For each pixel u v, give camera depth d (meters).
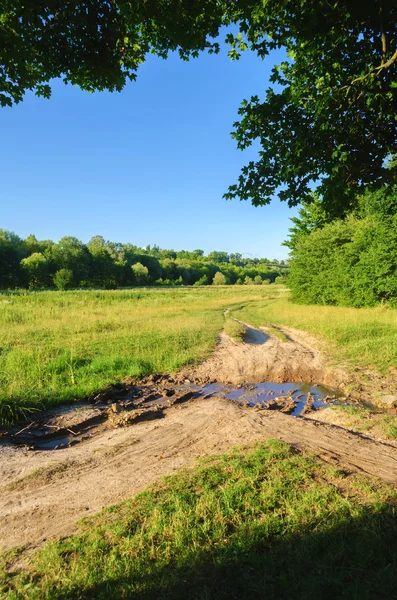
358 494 3.41
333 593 2.30
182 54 5.25
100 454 4.72
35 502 3.62
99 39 4.45
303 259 29.75
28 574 2.58
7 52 3.86
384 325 14.15
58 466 4.38
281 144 5.12
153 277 100.31
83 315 19.00
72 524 3.19
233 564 2.54
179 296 44.44
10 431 5.65
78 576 2.48
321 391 8.08
